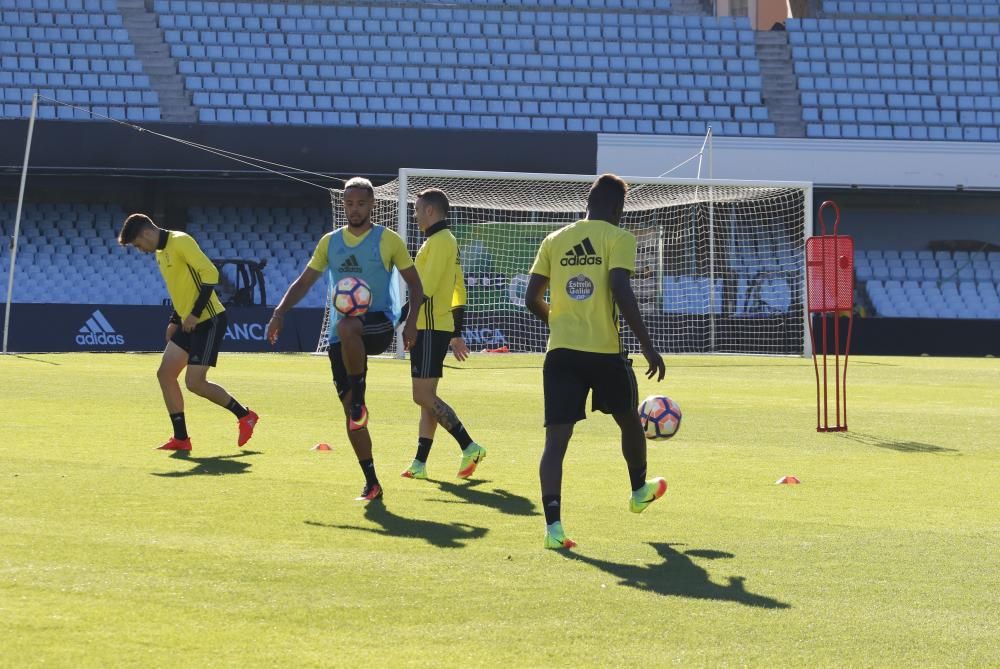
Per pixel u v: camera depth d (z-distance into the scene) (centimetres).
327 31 8175
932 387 4094
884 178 7544
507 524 1441
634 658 900
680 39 8581
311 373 4203
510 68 8144
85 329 6088
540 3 8756
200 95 7581
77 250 7231
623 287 1321
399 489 1702
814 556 1287
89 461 1905
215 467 1878
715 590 1120
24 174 5431
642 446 1433
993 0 9181
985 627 1009
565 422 1336
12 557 1170
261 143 6838
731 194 6650
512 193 6956
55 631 923
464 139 7006
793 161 7475
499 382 4006
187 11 8169
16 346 6003
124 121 6806
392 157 6938
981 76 8538
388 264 1652
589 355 1338
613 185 1369
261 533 1336
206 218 7588
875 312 7619
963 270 7956
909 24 8850
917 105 8325
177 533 1320
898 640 963
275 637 928
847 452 2270
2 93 7338
